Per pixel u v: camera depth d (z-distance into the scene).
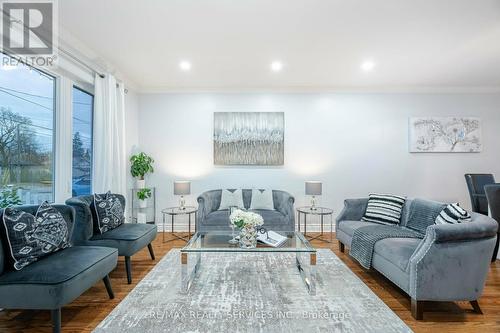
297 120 4.93
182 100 4.95
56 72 3.03
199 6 2.44
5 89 2.51
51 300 1.78
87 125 3.72
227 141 4.89
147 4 2.40
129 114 4.63
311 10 2.50
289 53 3.45
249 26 2.79
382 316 2.09
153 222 4.88
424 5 2.43
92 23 2.72
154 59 3.63
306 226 4.91
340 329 1.93
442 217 2.50
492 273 2.97
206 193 4.39
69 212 2.52
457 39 3.08
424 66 3.90
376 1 2.37
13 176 2.59
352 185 4.93
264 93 4.93
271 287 2.59
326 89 4.89
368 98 4.92
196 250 2.46
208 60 3.67
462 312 2.19
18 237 1.95
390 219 3.37
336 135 4.92
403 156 4.93
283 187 4.92
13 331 1.93
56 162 3.08
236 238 2.87
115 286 2.65
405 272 2.22
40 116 2.90
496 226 2.15
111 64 3.79
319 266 3.13
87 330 1.93
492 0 2.36
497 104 4.91
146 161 4.64
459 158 4.90
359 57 3.57
